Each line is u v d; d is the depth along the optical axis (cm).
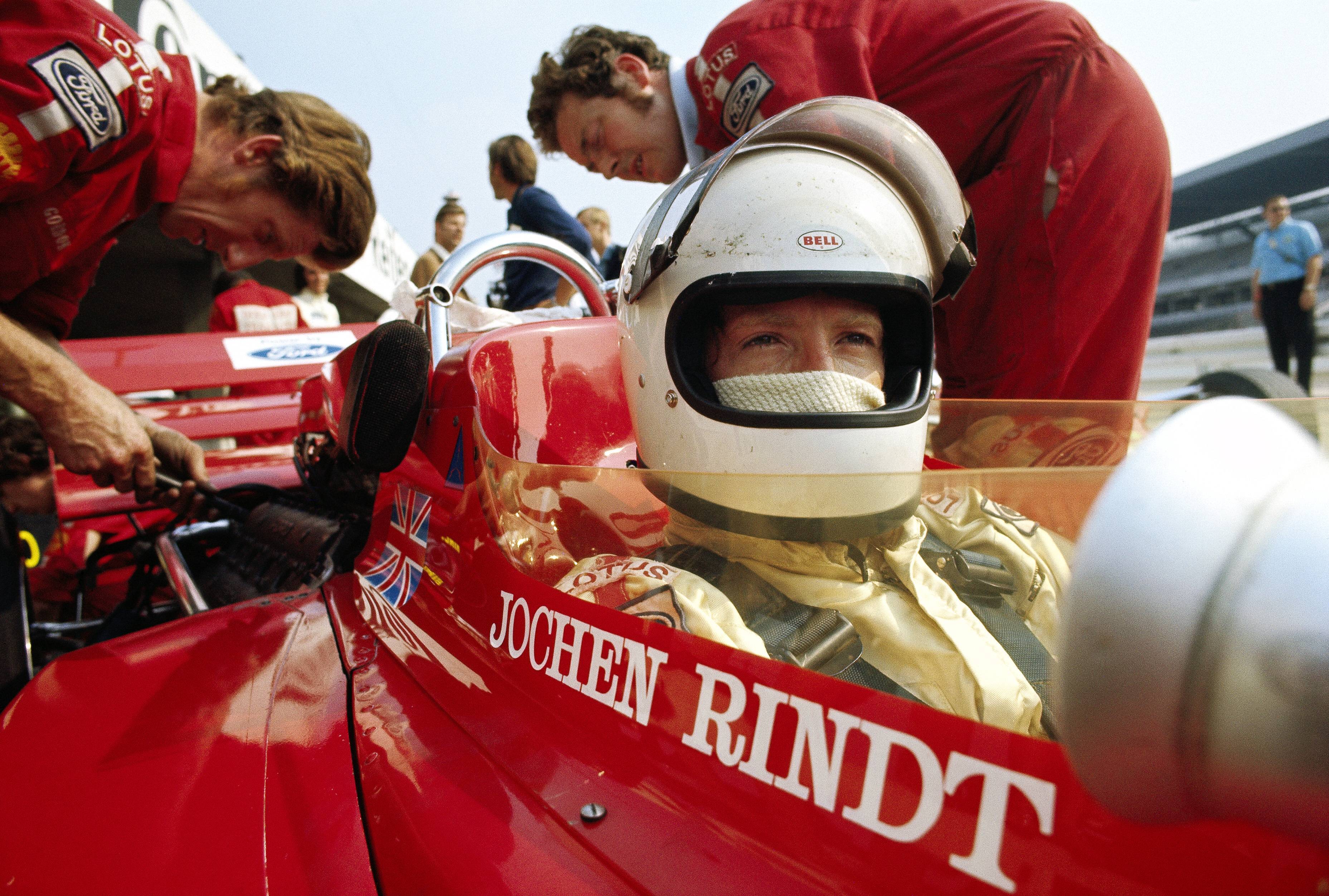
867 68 139
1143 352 160
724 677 51
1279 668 18
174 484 165
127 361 273
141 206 138
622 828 49
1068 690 22
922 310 79
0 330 118
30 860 53
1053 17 142
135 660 86
